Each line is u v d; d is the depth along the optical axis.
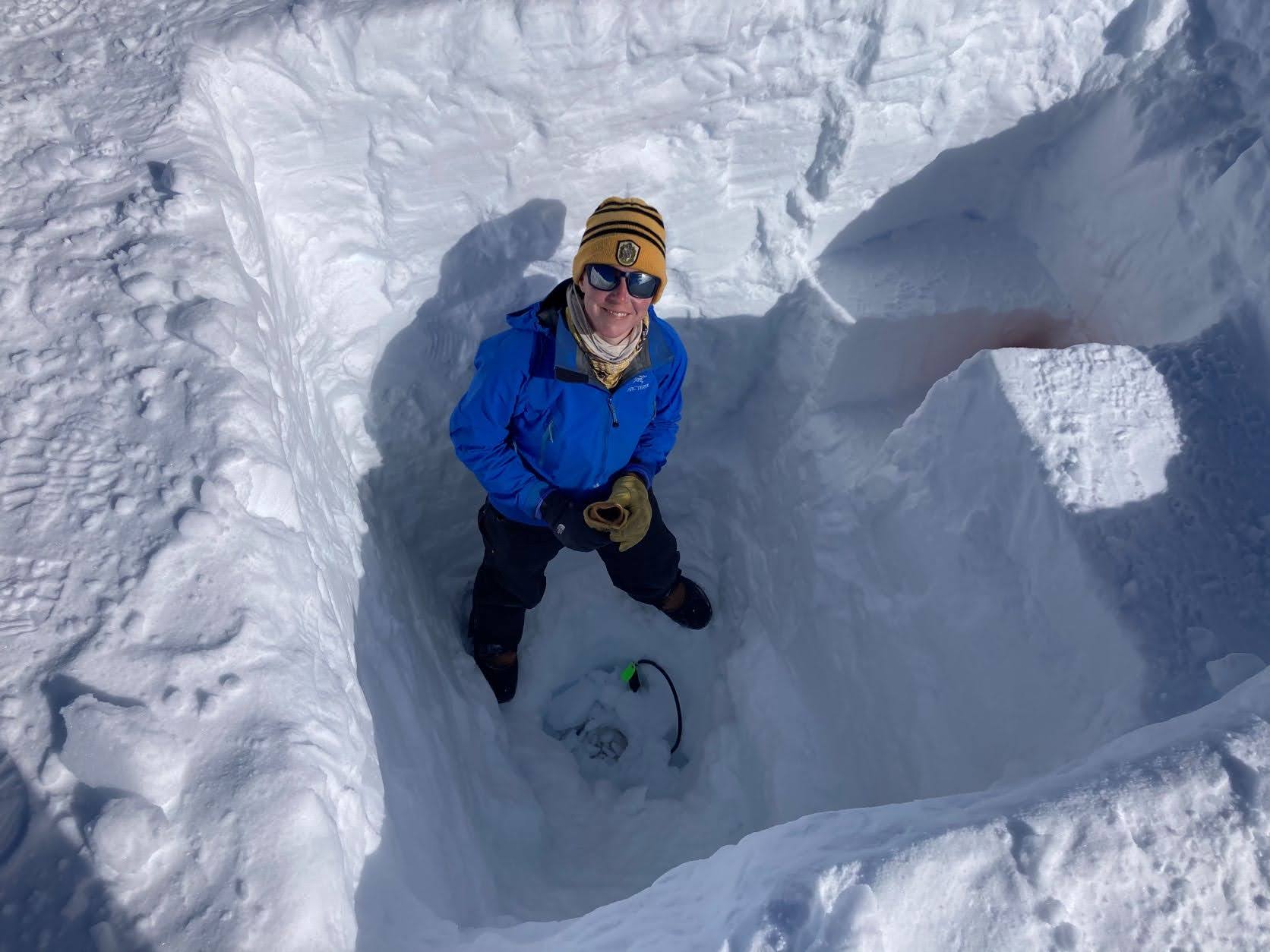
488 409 1.90
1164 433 1.67
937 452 1.87
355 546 1.93
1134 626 1.46
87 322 1.44
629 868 2.35
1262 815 1.11
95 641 1.16
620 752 2.77
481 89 1.86
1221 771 1.15
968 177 2.34
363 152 1.91
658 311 2.43
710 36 1.89
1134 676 1.45
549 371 1.87
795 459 2.47
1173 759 1.17
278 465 1.38
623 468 2.12
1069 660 1.58
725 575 2.88
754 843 1.28
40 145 1.64
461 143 1.94
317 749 1.17
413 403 2.29
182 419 1.36
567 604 2.96
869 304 2.28
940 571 1.86
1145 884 1.07
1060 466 1.61
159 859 1.04
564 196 2.12
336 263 2.03
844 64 2.01
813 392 2.43
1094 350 1.78
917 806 1.26
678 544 2.99
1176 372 1.75
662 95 1.97
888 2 1.92
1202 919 1.05
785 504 2.52
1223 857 1.08
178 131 1.65
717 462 2.80
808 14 1.91
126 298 1.46
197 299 1.48
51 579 1.20
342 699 1.30
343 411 2.18
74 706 1.08
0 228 1.52
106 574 1.21
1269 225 1.81
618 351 1.81
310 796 1.09
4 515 1.25
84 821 1.04
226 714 1.14
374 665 1.76
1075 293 2.31
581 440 1.98
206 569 1.24
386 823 1.38
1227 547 1.53
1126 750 1.26
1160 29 2.04
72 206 1.56
